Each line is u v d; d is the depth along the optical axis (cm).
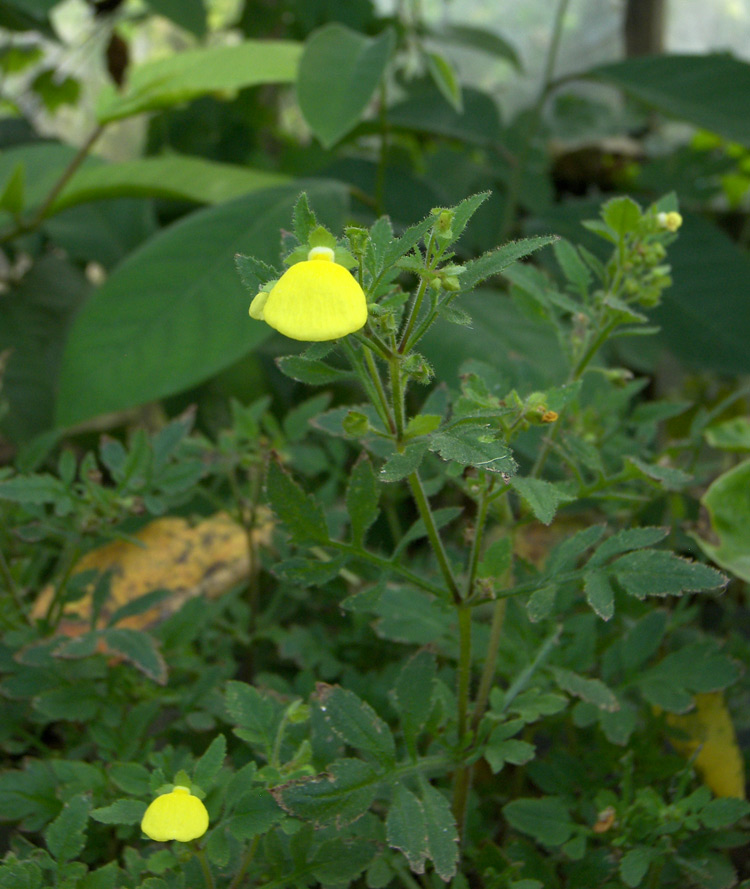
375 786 49
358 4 133
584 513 69
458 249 107
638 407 59
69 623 59
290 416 62
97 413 66
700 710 57
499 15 201
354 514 49
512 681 55
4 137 136
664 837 52
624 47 163
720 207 144
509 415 49
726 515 59
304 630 60
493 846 52
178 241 73
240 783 48
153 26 201
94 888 49
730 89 95
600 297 54
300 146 137
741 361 94
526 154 108
